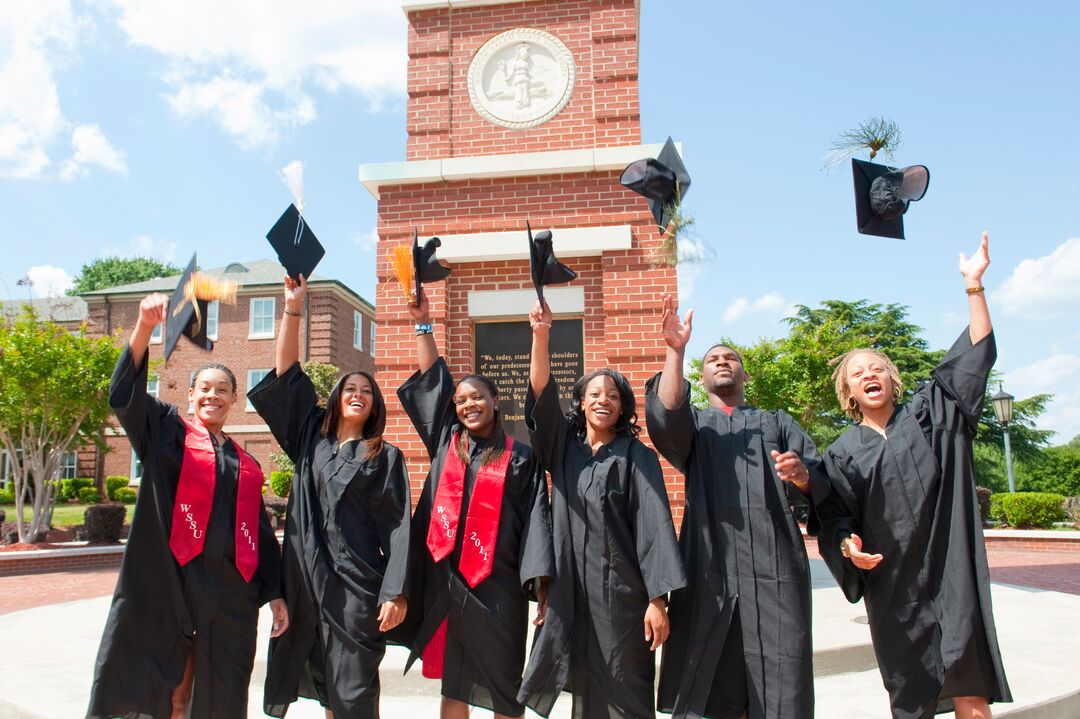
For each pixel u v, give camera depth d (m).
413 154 7.85
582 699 3.20
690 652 3.12
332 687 3.24
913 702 3.08
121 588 3.28
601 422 3.40
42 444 15.25
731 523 3.22
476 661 3.27
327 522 3.45
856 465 3.34
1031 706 4.20
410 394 3.78
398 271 3.80
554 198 7.47
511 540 3.42
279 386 3.71
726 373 3.60
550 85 7.80
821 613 6.15
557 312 7.37
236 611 3.40
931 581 3.15
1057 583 11.30
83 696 4.62
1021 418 34.75
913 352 34.22
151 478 3.39
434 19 8.08
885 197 3.68
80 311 36.88
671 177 3.55
